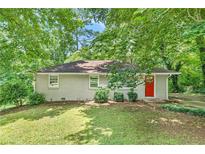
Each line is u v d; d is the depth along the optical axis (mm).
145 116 11836
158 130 9641
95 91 18312
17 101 17250
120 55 9930
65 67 19047
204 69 20859
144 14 8484
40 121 11719
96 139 8891
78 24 13297
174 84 26797
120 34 9578
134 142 8359
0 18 12375
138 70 10086
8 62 17531
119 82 10422
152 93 18375
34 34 13680
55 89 18531
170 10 8430
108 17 10938
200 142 8219
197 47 17281
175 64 24328
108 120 11219
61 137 9328
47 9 12047
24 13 12039
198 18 8445
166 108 13938
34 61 20125
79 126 10562
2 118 13086
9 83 17109
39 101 17219
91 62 20125
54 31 13633
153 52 10453
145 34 9375
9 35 14492
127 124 10516
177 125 10328
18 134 9930
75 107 14812
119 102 16578
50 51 24469
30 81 19375
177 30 9672
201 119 11383
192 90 25656
